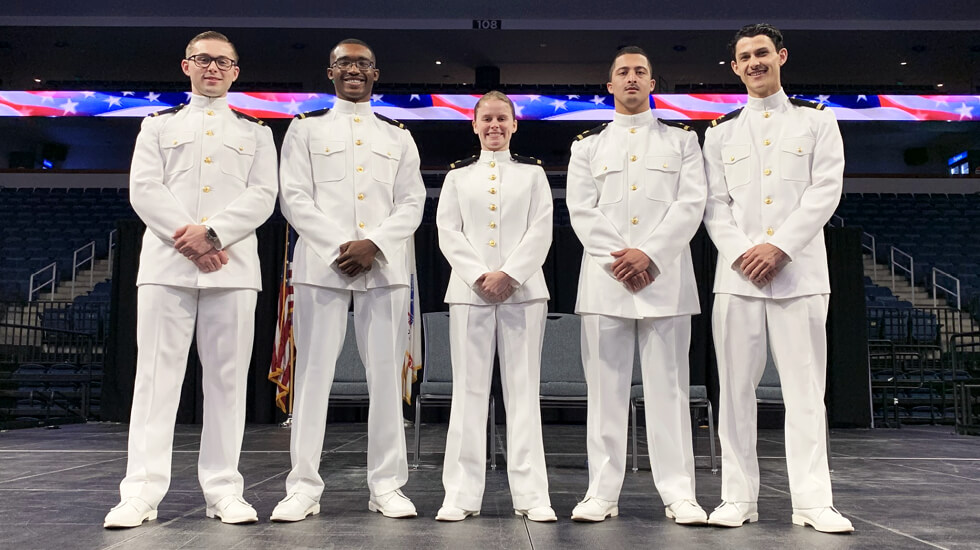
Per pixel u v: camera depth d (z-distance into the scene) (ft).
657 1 46.44
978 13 46.19
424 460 14.12
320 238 8.40
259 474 11.82
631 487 10.89
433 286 23.63
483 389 8.72
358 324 8.75
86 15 46.55
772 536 7.44
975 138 56.44
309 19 47.06
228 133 8.70
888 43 48.91
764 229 8.39
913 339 31.22
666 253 8.45
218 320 8.36
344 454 14.80
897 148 59.47
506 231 8.98
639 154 8.91
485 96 9.40
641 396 13.01
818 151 8.48
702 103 47.93
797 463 8.09
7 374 23.59
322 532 7.48
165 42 49.32
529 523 8.07
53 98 49.49
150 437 8.07
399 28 47.47
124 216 44.60
